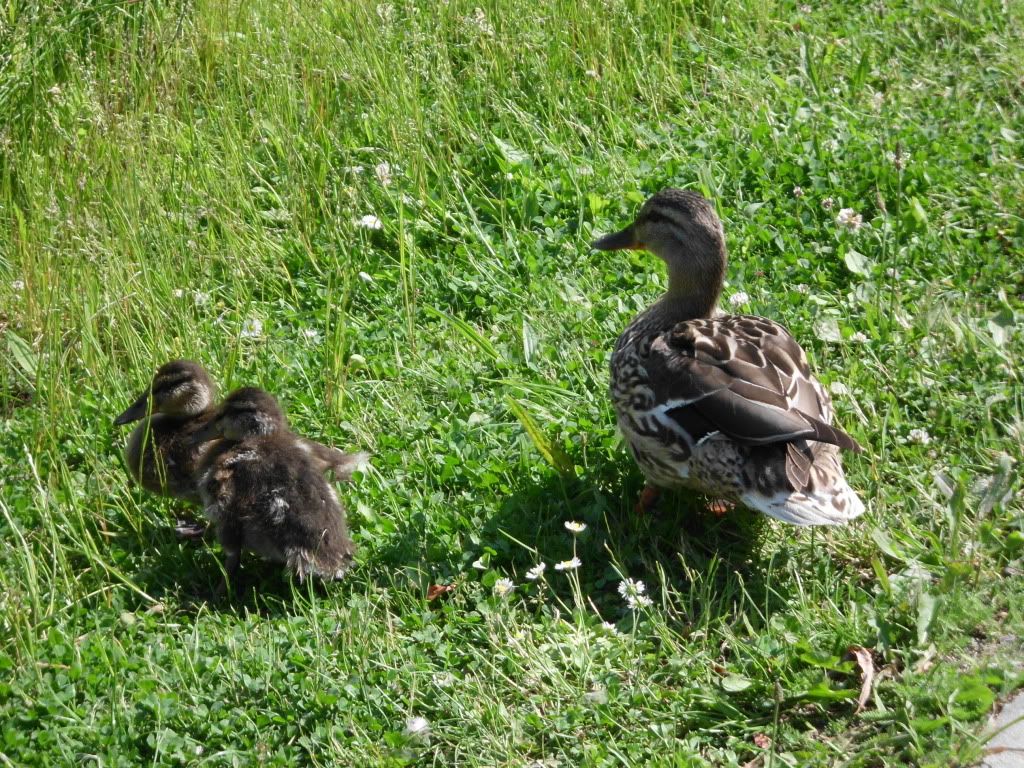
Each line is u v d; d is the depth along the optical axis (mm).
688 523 7848
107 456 8359
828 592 7199
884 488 7922
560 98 12305
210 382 8234
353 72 12102
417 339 9438
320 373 9086
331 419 8672
